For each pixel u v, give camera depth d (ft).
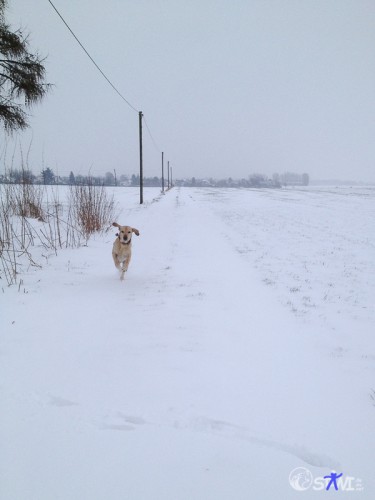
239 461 8.30
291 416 10.37
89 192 41.22
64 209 56.44
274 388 11.88
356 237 44.96
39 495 7.07
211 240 41.73
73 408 10.06
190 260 31.07
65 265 26.84
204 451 8.56
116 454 8.30
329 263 31.60
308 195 153.79
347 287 25.03
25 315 16.87
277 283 25.45
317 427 9.93
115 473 7.73
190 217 65.36
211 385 11.75
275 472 8.03
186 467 8.00
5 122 37.17
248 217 66.80
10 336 14.57
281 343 15.72
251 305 20.52
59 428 9.13
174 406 10.40
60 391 10.87
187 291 22.27
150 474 7.75
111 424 9.40
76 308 18.30
